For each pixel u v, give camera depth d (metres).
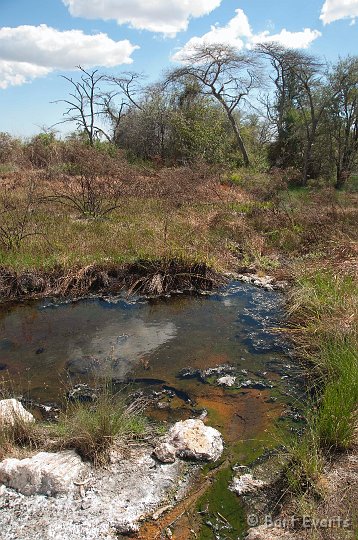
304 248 9.25
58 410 4.39
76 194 11.52
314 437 3.68
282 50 23.86
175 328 6.21
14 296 6.97
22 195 11.83
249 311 6.79
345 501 3.10
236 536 2.99
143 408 4.39
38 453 3.48
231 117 25.42
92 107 28.98
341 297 6.07
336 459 3.54
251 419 4.26
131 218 10.16
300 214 10.76
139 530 2.99
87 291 7.25
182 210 11.42
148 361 5.33
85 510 3.08
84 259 7.56
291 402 4.52
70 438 3.60
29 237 8.32
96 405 4.03
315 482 3.29
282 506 3.18
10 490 3.20
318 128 21.33
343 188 19.95
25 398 4.59
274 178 15.66
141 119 25.12
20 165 18.53
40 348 5.61
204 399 4.60
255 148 28.16
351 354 4.54
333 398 3.87
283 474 3.48
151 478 3.38
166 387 4.81
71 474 3.29
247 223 10.71
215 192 13.68
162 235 8.64
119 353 5.51
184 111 24.47
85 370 5.13
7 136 20.89
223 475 3.50
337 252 7.92
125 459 3.54
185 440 3.70
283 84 25.62
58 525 2.96
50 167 15.84
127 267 7.62
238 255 9.25
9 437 3.63
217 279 7.80
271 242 9.83
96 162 12.23
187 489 3.34
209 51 24.39
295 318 6.32
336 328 5.28
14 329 6.11
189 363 5.29
